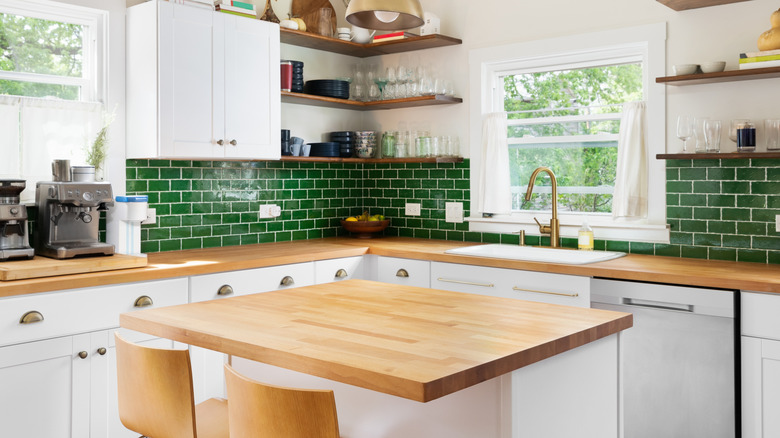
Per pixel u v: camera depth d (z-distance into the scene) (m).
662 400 3.19
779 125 3.37
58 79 3.70
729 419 2.98
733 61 3.64
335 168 5.23
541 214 4.53
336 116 5.20
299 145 4.66
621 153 4.00
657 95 3.89
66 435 2.99
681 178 3.82
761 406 2.91
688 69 3.57
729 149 3.66
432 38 4.56
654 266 3.43
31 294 2.86
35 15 3.61
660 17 3.89
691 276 3.09
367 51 5.11
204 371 3.50
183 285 3.43
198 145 3.79
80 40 3.80
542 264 3.58
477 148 4.72
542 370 1.85
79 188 3.28
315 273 4.11
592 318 2.15
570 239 4.32
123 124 3.85
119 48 3.81
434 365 1.59
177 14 3.68
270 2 4.54
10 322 2.79
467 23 4.74
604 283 3.36
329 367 1.63
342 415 2.22
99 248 3.34
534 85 4.58
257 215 4.69
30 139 3.54
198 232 4.34
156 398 1.95
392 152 4.99
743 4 3.60
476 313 2.25
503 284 3.76
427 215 5.04
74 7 3.63
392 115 5.20
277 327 2.04
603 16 4.11
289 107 4.84
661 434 3.20
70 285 2.96
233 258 3.76
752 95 3.57
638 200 3.95
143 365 1.97
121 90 3.83
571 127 4.43
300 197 4.98
